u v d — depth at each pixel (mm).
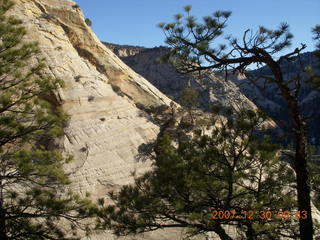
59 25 35219
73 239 11180
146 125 28203
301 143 8742
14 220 10766
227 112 10570
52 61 28859
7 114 12008
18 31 11992
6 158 11609
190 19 8852
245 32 8953
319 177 12883
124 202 9914
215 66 9352
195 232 10328
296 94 8664
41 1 36875
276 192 10422
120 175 22656
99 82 30891
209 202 10195
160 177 9578
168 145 12281
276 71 8766
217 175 10211
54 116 11984
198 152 10391
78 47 36281
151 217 9875
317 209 20219
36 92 12469
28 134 12156
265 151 9398
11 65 12156
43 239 10734
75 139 23812
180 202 9180
